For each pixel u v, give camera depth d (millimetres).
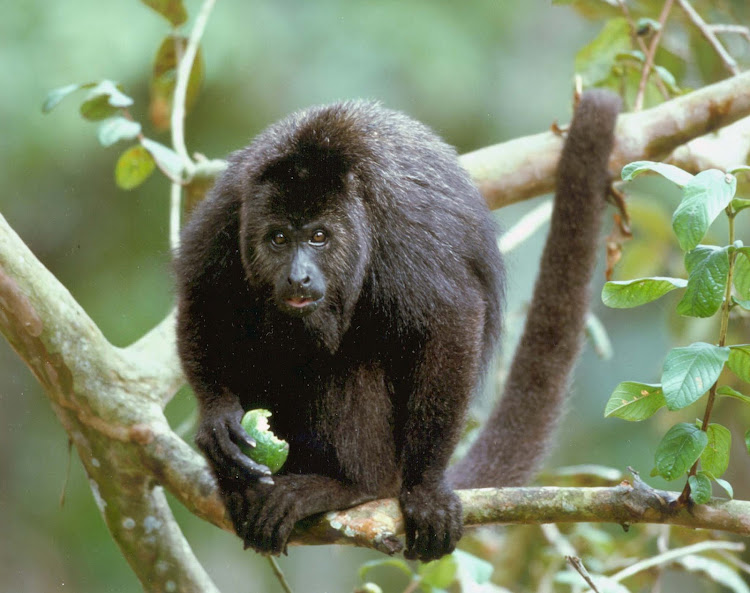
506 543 11406
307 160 8023
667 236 12742
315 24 18891
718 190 5672
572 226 9898
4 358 19531
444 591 9109
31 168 17359
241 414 7926
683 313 6004
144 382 8688
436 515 7516
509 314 12047
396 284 8266
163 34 17109
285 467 8672
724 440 6535
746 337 11844
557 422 10023
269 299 8242
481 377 9461
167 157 10375
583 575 6762
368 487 8438
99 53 17000
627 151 10453
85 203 18156
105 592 18484
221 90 18297
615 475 10430
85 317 8492
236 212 8492
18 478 19141
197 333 8336
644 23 11531
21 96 16891
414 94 19312
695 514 6477
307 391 8695
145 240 18484
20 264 8172
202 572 9094
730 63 11320
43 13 17062
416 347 8227
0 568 18359
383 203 8305
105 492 8805
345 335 8562
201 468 8086
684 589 16328
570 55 21484
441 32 19312
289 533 7555
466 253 8594
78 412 8500
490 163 10766
